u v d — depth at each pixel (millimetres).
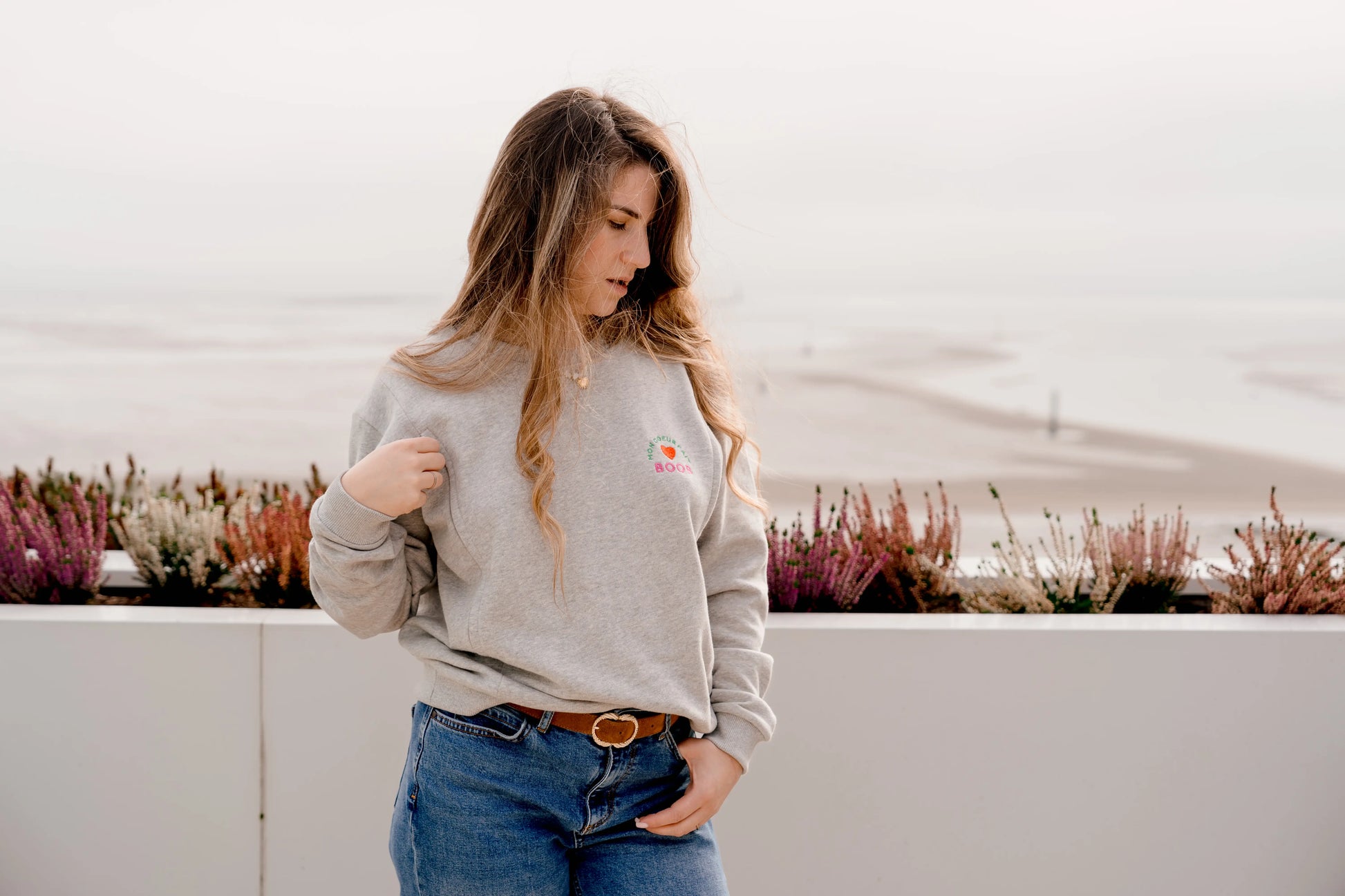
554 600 1081
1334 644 1875
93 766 1829
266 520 2141
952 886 1889
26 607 1898
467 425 1094
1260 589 2094
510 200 1135
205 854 1847
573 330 1092
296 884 1854
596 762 1103
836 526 2234
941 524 2250
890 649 1854
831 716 1859
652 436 1136
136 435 37594
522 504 1067
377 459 1033
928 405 50281
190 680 1823
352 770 1838
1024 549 2232
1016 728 1872
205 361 55375
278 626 1813
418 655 1162
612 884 1130
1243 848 1902
